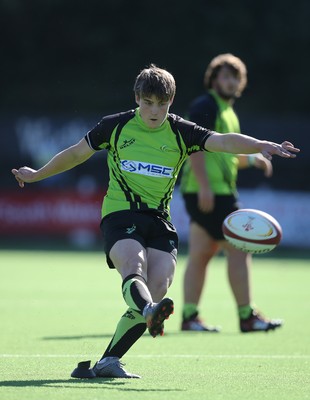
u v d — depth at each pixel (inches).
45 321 1612.9
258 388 933.8
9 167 4188.0
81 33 5344.5
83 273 2696.9
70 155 995.3
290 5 5447.8
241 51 5408.5
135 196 976.3
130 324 967.6
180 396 866.8
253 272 2901.1
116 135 979.3
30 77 5408.5
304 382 979.3
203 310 1897.1
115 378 971.9
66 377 976.9
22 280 2460.6
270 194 3836.1
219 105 1541.6
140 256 931.3
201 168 1509.6
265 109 5482.3
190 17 5364.2
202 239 1546.5
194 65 5349.4
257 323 1514.5
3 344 1299.2
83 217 3951.8
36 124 4185.5
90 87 5378.9
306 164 4094.5
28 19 5339.6
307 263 3316.9
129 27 5359.3
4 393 860.0
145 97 941.8
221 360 1166.3
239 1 5413.4
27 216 3991.1
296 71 5457.7
